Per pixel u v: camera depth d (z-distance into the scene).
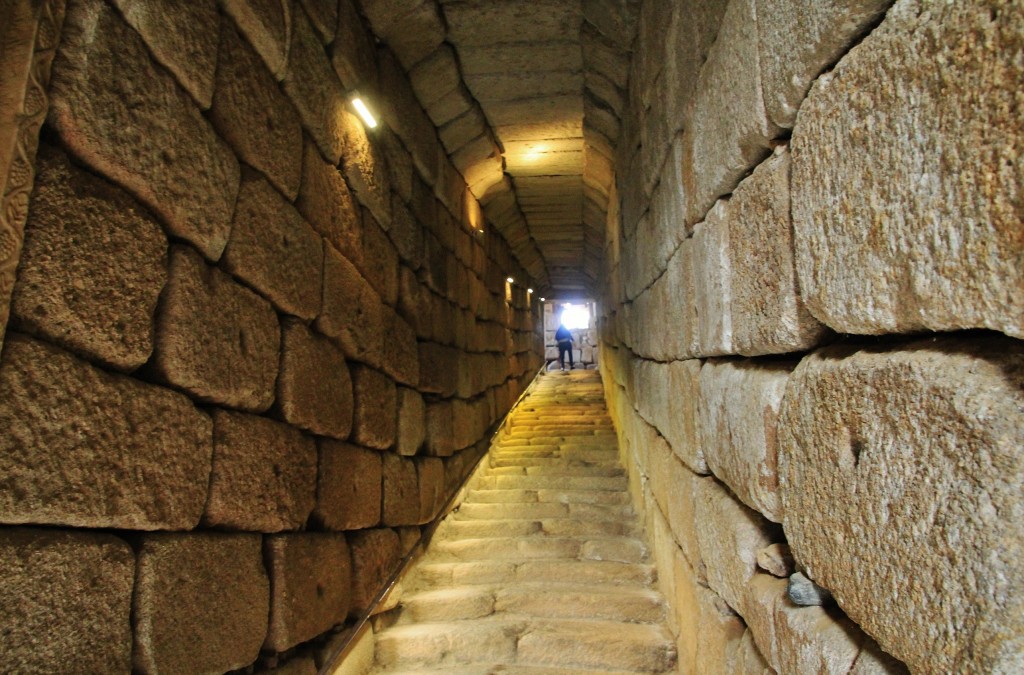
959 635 0.69
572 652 3.02
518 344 8.88
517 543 4.11
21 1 1.19
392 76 3.52
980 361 0.72
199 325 1.69
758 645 1.47
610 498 4.89
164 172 1.56
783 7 1.18
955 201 0.72
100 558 1.33
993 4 0.65
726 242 1.70
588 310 19.50
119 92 1.41
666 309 2.81
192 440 1.65
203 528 1.74
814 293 1.08
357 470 2.89
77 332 1.29
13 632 1.12
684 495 2.49
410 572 3.67
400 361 3.57
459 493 4.89
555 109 4.64
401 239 3.75
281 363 2.21
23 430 1.16
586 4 3.40
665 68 2.57
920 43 0.78
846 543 0.97
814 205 1.08
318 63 2.57
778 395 1.32
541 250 9.56
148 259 1.50
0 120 1.15
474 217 5.93
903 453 0.81
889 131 0.84
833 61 1.03
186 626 1.58
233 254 1.88
